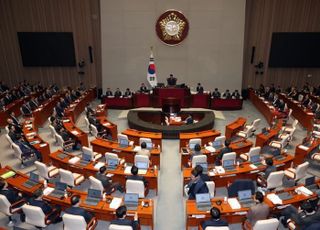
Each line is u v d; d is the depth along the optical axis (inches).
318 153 438.0
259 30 840.9
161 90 743.7
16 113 696.4
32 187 327.6
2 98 725.9
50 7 844.6
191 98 772.6
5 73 915.4
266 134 503.2
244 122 581.9
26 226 318.3
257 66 871.7
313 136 501.0
